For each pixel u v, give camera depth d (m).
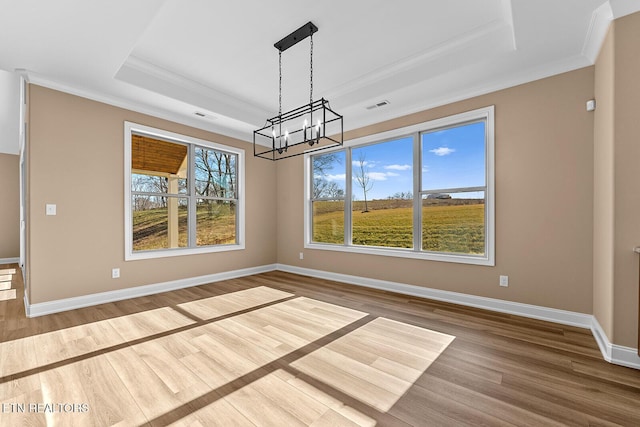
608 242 2.07
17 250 6.51
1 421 1.39
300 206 5.07
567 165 2.64
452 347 2.21
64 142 3.07
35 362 1.97
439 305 3.24
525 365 1.94
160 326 2.62
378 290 3.91
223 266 4.57
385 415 1.46
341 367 1.92
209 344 2.25
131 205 3.57
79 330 2.52
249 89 3.74
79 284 3.16
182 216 4.23
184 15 2.32
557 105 2.69
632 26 1.90
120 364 1.94
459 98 3.27
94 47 2.44
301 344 2.26
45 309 2.93
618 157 1.96
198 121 4.23
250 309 3.11
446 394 1.63
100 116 3.32
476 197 3.28
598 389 1.67
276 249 5.46
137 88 3.17
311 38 2.54
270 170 5.37
